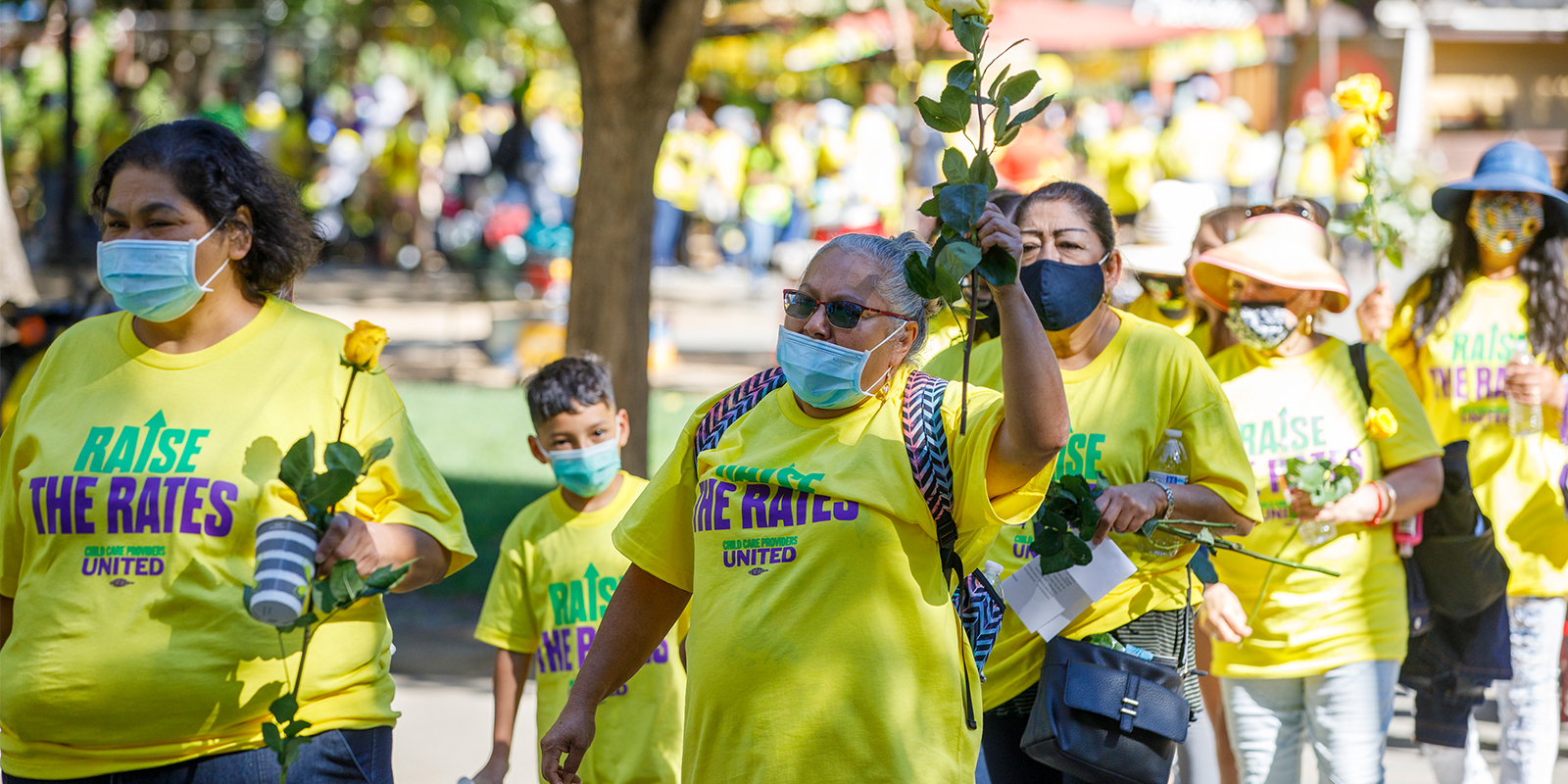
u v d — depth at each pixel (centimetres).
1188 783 680
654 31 1088
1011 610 564
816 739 423
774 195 3142
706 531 451
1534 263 808
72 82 2825
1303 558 660
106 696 437
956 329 664
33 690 440
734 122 3459
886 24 2962
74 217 2842
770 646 429
